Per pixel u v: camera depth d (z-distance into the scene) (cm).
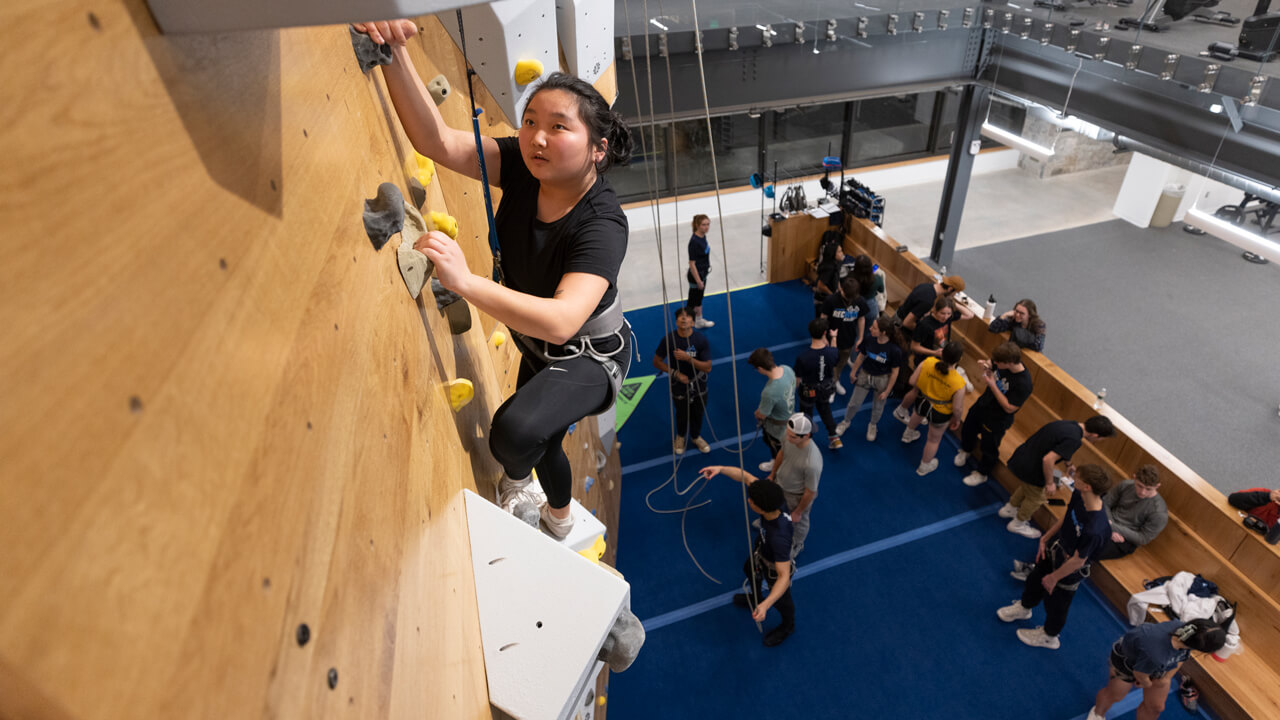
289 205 92
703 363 680
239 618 63
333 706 78
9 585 39
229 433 66
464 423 182
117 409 51
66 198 50
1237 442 748
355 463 99
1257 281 1023
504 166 169
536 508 200
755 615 484
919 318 771
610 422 526
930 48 901
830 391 705
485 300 129
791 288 1065
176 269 63
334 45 127
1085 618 570
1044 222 1225
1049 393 683
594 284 147
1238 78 634
